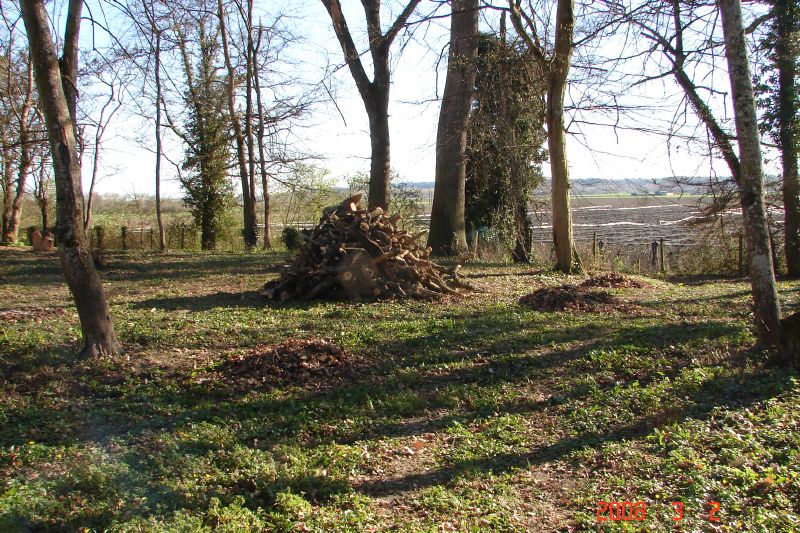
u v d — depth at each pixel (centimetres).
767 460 539
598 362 872
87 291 856
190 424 645
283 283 1395
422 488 532
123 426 644
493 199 2598
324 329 1070
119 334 995
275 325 1102
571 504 501
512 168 2184
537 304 1323
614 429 651
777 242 2053
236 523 438
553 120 1803
